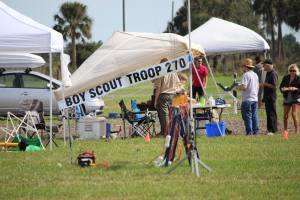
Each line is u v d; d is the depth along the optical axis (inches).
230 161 1343.5
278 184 1094.4
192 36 2635.3
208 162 1330.0
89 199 1007.6
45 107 2495.1
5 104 2516.0
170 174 1203.2
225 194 1019.9
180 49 1697.8
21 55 2623.0
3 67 2628.0
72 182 1148.5
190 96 1296.8
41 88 2514.8
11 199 1016.9
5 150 1626.5
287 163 1311.5
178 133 1296.8
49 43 1587.1
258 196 1003.9
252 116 1930.4
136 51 1711.4
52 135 1727.4
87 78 1608.0
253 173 1202.0
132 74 1563.7
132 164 1333.7
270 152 1481.3
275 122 1934.1
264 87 1939.0
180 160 1298.0
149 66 1569.9
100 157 1444.4
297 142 1684.3
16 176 1216.2
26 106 1861.5
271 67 1930.4
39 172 1256.8
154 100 1946.4
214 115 1990.7
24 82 2532.0
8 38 1576.0
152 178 1170.6
